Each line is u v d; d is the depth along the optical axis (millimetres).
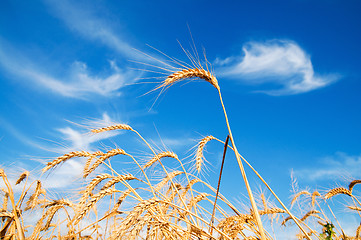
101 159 551
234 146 356
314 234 469
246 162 398
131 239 321
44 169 514
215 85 379
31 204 547
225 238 382
